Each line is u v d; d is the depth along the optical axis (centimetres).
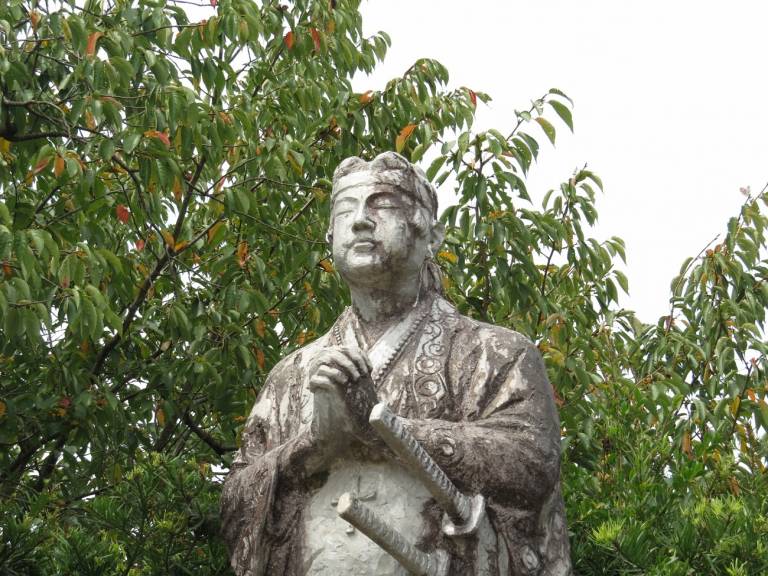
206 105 734
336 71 918
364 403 430
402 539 423
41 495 620
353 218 477
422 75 861
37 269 661
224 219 798
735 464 621
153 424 802
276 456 455
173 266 757
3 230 627
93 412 715
